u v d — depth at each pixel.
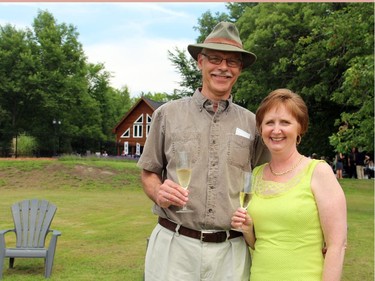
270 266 2.70
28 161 22.27
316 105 26.62
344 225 2.64
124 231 9.90
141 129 47.28
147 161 3.12
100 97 56.53
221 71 3.02
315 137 27.73
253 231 2.89
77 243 8.62
